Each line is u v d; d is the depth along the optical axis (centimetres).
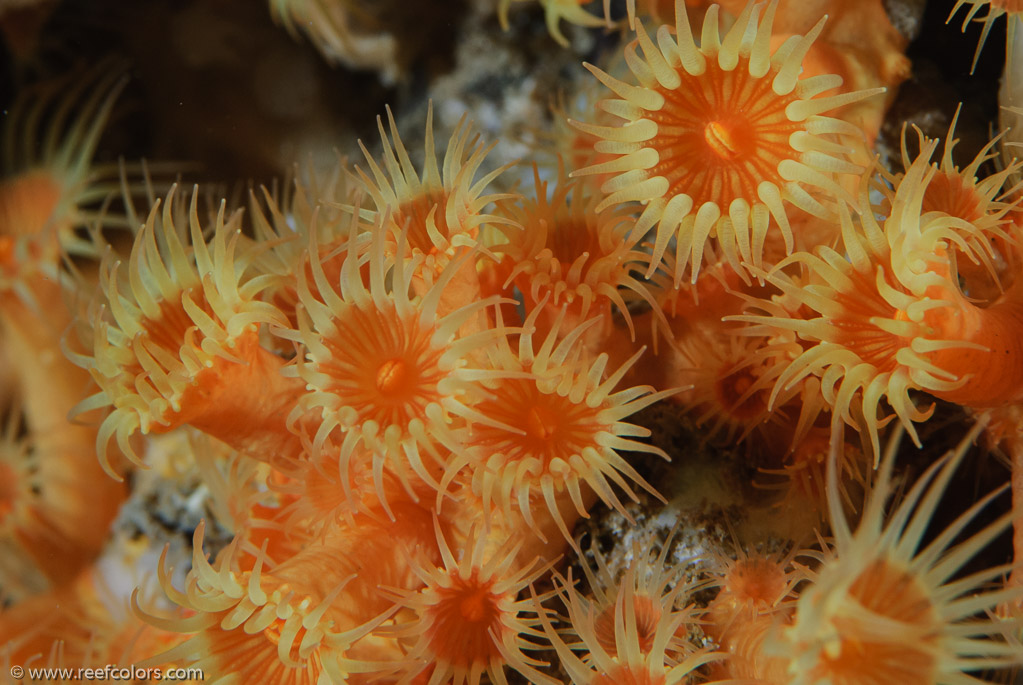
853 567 7
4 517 11
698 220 8
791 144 8
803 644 7
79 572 11
